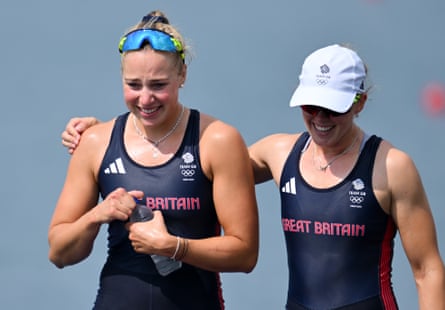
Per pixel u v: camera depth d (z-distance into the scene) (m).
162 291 16.48
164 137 16.45
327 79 15.66
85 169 16.92
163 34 15.77
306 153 16.52
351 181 15.95
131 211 15.74
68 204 16.94
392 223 16.11
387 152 15.94
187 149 16.31
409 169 15.77
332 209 15.98
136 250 15.84
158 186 16.25
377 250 16.08
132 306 16.52
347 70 15.72
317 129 15.62
